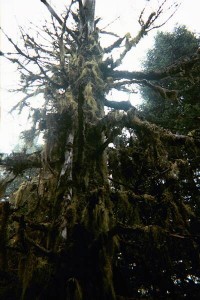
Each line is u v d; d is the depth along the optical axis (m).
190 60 6.28
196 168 5.80
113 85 6.46
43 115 5.84
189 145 4.79
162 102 9.25
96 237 4.15
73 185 4.62
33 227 4.39
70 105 5.50
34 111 6.16
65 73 6.36
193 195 6.48
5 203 4.11
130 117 5.07
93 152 4.91
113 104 6.76
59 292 3.97
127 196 4.80
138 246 5.27
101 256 4.15
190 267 6.10
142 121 5.15
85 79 6.25
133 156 5.57
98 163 5.05
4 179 5.38
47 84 6.61
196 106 7.71
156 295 5.69
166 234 4.23
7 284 4.51
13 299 4.41
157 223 5.42
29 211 5.55
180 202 4.81
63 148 4.92
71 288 3.91
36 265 4.01
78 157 4.62
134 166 5.65
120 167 5.72
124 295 4.56
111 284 3.95
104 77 7.01
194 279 6.29
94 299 3.96
